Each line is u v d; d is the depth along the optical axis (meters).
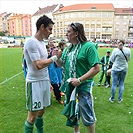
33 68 2.25
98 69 2.10
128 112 3.75
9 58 14.79
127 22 59.84
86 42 2.17
